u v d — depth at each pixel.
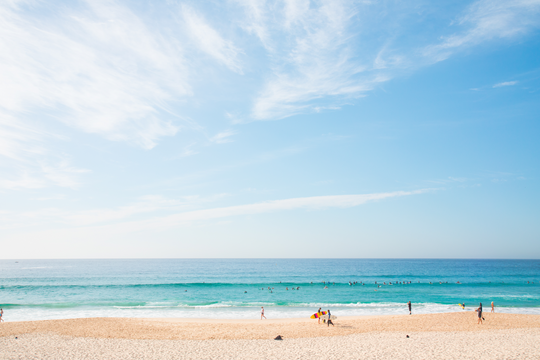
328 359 16.94
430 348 19.03
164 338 23.22
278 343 20.97
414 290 57.66
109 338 22.61
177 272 114.75
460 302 43.94
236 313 35.72
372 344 20.34
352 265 188.88
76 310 36.69
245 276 97.56
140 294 51.50
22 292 53.25
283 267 160.75
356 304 41.88
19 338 21.88
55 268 140.00
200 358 17.34
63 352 18.31
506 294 52.19
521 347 18.92
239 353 18.36
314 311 36.97
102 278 85.00
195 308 38.78
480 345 19.61
